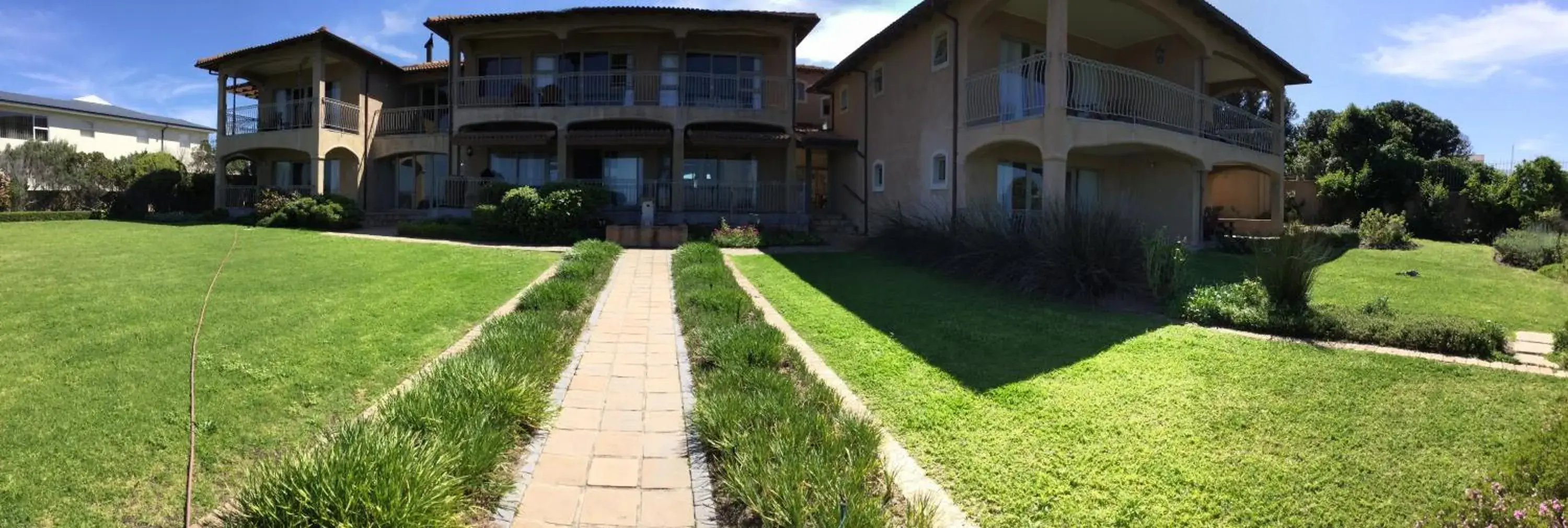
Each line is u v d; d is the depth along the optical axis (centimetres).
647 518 345
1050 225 1055
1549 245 1334
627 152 2202
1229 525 340
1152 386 538
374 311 786
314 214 1994
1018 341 692
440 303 852
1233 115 1883
